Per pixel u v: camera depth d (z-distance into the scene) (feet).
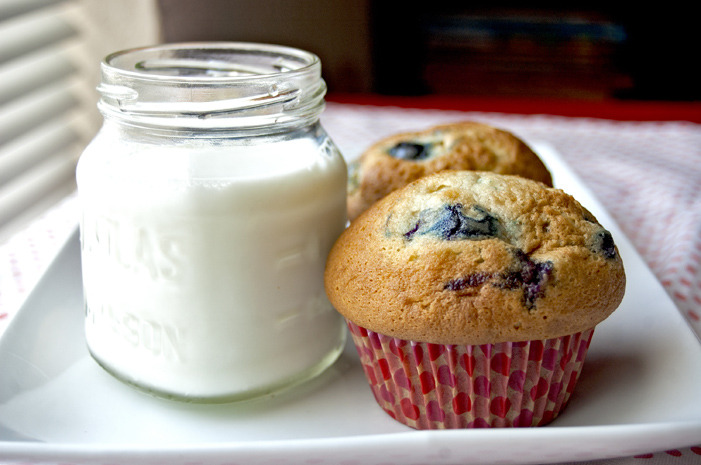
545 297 0.90
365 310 0.94
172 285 0.96
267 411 1.01
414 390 0.96
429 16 3.10
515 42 3.15
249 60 1.08
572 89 3.17
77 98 2.26
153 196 0.94
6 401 0.98
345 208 1.06
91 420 0.99
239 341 0.98
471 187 0.97
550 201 0.96
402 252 0.94
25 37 1.98
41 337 1.07
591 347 1.05
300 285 1.00
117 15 2.27
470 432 0.86
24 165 1.98
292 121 0.98
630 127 1.92
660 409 0.95
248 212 0.95
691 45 3.05
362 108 1.97
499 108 2.05
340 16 3.03
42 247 1.33
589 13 3.07
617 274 0.93
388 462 0.88
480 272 0.90
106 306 1.00
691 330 1.03
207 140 0.96
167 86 0.94
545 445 0.87
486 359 0.92
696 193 1.52
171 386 0.99
